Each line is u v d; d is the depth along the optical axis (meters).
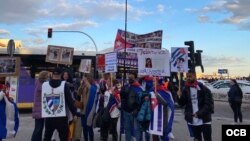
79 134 10.44
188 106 8.84
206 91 8.68
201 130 8.78
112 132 10.85
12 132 8.00
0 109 7.85
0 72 9.13
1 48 20.59
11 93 13.55
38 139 8.91
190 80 8.86
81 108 10.24
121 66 16.53
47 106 7.88
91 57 21.50
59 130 7.95
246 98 30.03
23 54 20.47
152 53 9.36
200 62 15.91
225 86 33.03
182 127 14.79
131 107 9.30
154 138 9.27
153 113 8.94
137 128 9.42
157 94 8.96
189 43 15.78
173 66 13.90
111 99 10.54
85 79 10.35
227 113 22.41
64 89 7.93
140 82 9.62
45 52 20.72
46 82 8.02
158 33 15.96
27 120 16.97
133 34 16.55
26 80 20.20
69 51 14.51
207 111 8.60
